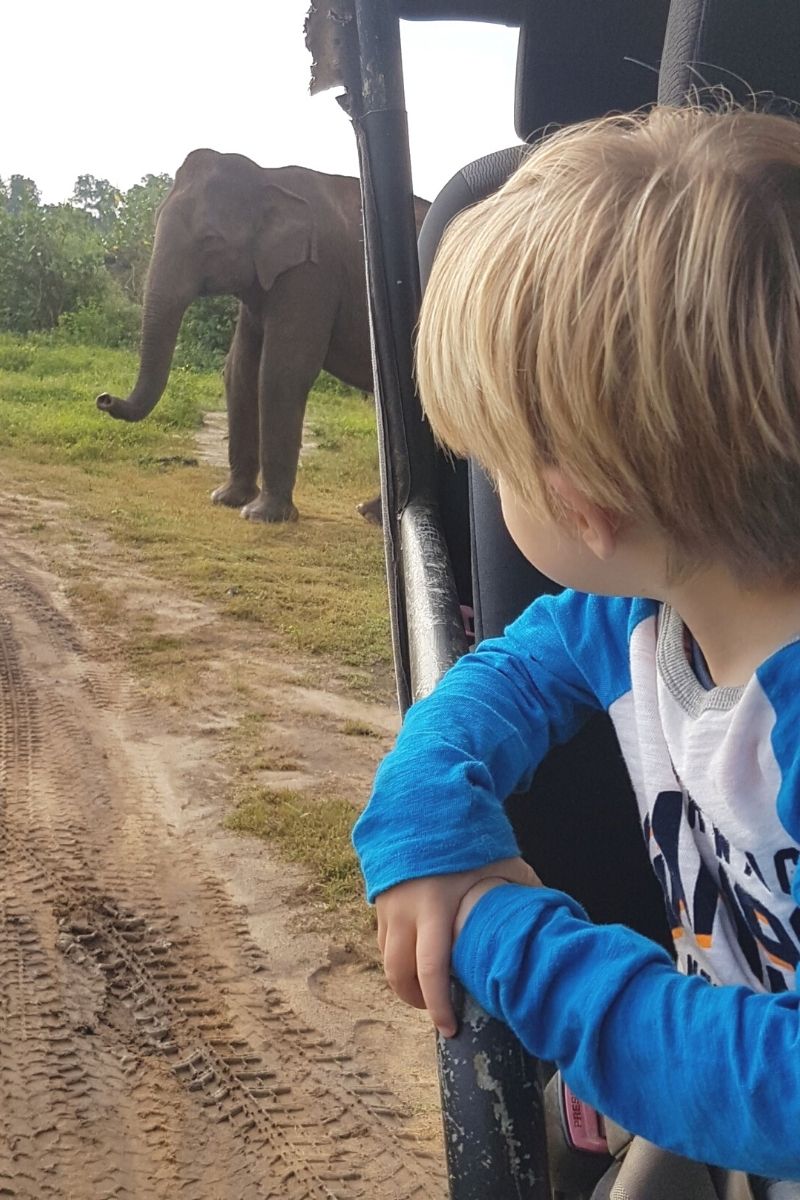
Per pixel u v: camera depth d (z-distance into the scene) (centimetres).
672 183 66
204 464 1085
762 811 74
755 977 84
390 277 147
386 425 144
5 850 377
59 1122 257
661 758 86
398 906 76
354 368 951
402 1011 308
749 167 66
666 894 89
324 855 383
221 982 315
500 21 170
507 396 71
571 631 98
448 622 110
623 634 95
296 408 870
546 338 67
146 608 645
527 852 141
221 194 869
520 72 157
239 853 385
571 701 101
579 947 69
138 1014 300
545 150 76
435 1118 268
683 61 104
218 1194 240
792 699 70
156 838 393
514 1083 68
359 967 327
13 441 1095
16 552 738
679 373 64
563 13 150
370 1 149
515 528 82
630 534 73
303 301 870
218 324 2016
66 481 956
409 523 135
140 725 491
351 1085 277
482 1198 65
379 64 148
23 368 1691
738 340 63
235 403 912
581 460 69
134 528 812
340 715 513
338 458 1176
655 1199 88
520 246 70
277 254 865
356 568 746
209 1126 260
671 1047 65
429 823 78
